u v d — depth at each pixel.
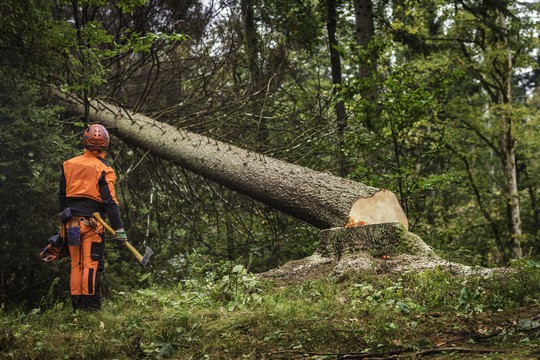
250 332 4.07
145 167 10.91
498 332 3.52
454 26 16.30
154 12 11.07
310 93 12.07
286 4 12.82
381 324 3.83
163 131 9.30
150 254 5.43
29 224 8.59
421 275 5.14
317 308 4.49
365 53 9.88
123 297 5.72
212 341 3.96
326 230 6.28
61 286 9.22
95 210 5.31
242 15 11.80
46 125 8.22
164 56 11.92
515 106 16.80
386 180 9.41
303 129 10.48
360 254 5.94
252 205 10.66
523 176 20.50
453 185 18.39
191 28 11.06
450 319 3.92
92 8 11.43
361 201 6.66
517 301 4.20
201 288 5.50
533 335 3.39
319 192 6.93
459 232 13.25
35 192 8.45
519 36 15.85
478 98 19.58
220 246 11.31
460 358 3.16
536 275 4.47
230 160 8.21
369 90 9.73
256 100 10.66
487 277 4.89
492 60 16.20
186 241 11.55
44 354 3.89
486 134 17.28
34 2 7.55
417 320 3.93
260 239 11.10
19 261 8.79
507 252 17.91
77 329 4.52
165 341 3.98
